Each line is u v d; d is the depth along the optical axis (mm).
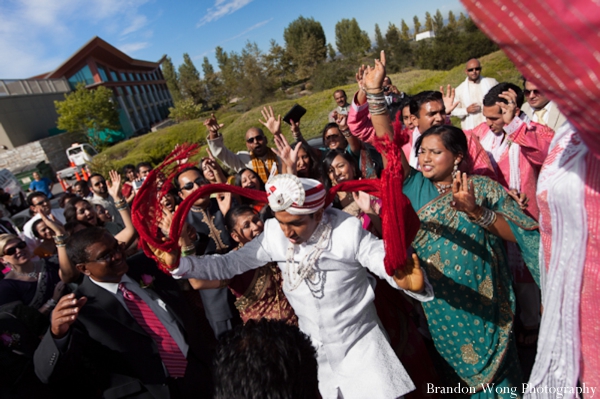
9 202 10297
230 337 1340
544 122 3504
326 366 1896
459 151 1995
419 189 2127
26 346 2102
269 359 1214
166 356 2271
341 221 1724
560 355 1153
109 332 2129
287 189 1497
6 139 24625
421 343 2348
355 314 1791
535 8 621
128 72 46812
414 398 2232
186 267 1751
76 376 2061
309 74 36719
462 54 19188
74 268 2896
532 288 2680
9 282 2941
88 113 27641
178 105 30594
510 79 9531
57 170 24516
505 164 2781
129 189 3695
